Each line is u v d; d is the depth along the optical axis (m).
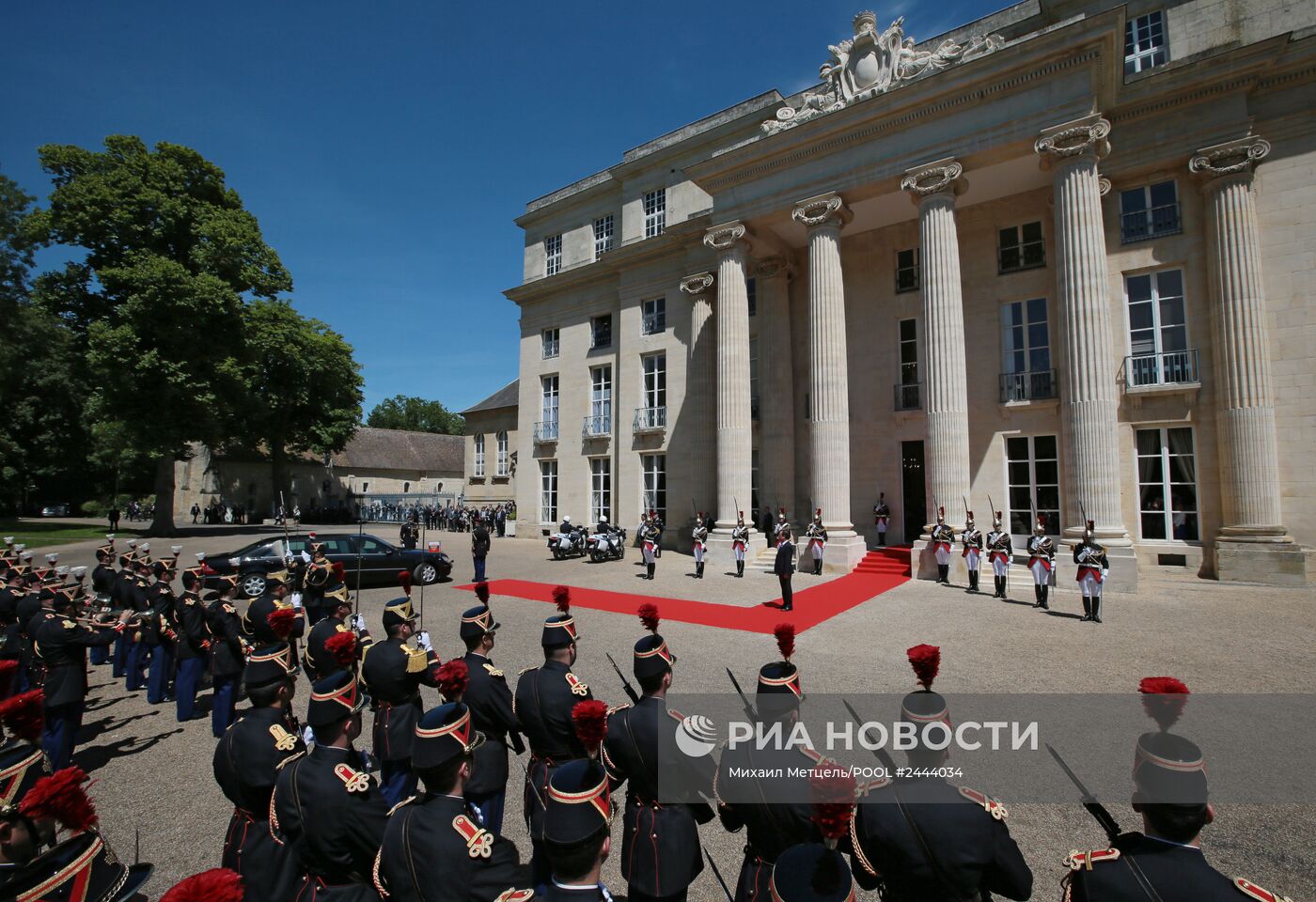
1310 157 15.09
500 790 4.52
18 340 32.03
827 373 18.25
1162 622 11.19
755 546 19.73
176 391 29.75
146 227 31.08
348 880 3.30
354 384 47.84
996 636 10.41
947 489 16.02
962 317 16.42
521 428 32.41
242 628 7.51
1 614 8.76
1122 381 17.08
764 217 19.98
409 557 17.17
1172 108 16.30
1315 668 8.38
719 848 4.81
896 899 2.72
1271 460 14.98
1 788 3.15
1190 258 16.31
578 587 16.30
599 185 29.64
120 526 42.09
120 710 8.14
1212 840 4.55
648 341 26.61
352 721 3.59
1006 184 18.00
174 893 1.97
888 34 17.61
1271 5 15.98
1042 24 18.78
